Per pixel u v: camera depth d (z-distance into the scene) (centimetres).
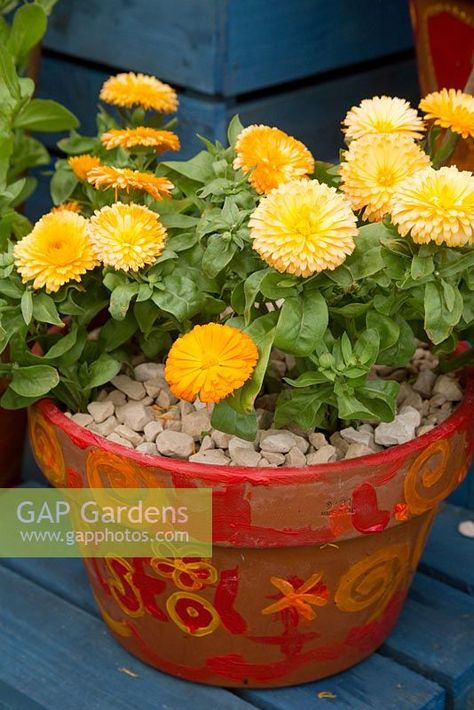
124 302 106
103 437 108
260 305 110
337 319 109
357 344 104
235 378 99
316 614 110
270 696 115
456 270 101
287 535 104
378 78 166
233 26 146
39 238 107
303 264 98
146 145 117
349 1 156
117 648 122
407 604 127
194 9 146
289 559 106
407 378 121
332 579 108
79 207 125
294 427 112
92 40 159
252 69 150
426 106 111
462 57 133
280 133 112
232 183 109
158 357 121
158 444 108
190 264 110
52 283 106
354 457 105
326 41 156
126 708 114
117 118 162
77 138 127
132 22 153
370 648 118
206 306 110
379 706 114
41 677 118
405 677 118
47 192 173
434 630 123
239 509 103
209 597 109
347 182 105
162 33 151
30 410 115
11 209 128
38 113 138
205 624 111
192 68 149
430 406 115
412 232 98
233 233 105
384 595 113
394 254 101
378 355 107
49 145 171
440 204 97
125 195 114
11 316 110
